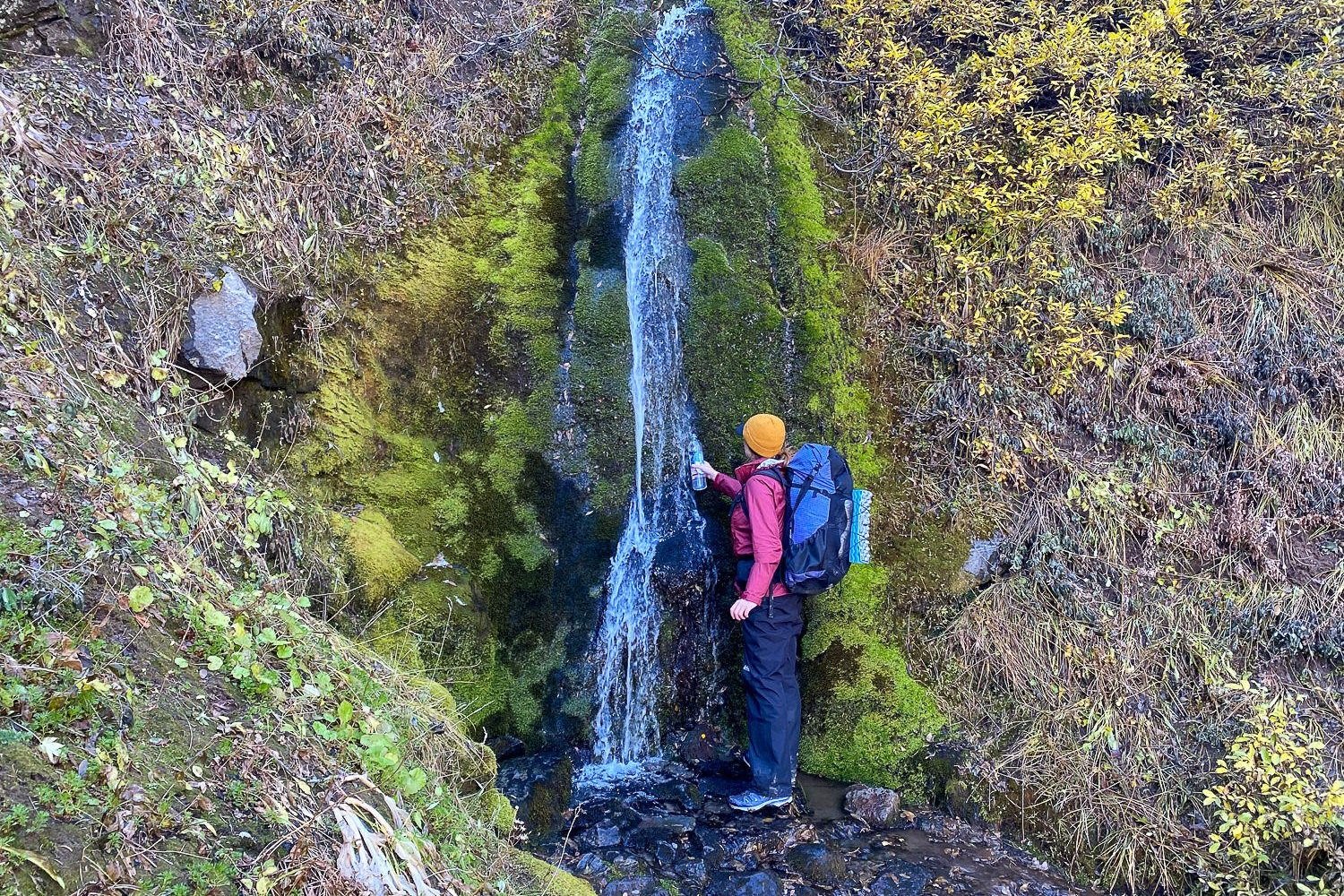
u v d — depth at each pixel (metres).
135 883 1.90
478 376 4.88
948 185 5.34
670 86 5.77
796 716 4.28
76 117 3.83
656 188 5.45
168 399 3.59
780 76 5.73
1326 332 5.31
